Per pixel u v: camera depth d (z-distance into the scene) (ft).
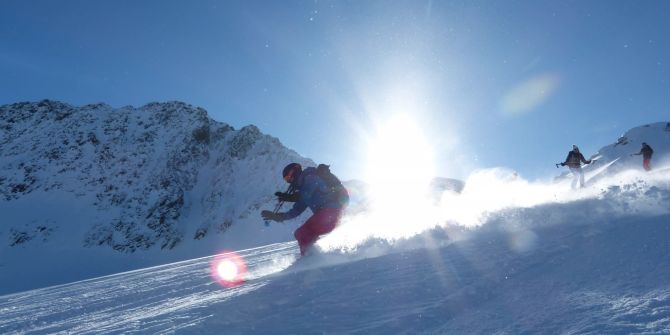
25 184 285.43
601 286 6.10
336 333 6.13
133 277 40.75
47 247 237.45
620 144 113.91
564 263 7.87
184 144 322.14
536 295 6.34
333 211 17.81
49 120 353.92
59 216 260.62
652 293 5.35
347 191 18.58
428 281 8.20
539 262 8.27
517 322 5.37
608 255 7.76
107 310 14.75
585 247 8.86
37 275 210.18
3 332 14.30
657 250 7.36
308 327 6.59
